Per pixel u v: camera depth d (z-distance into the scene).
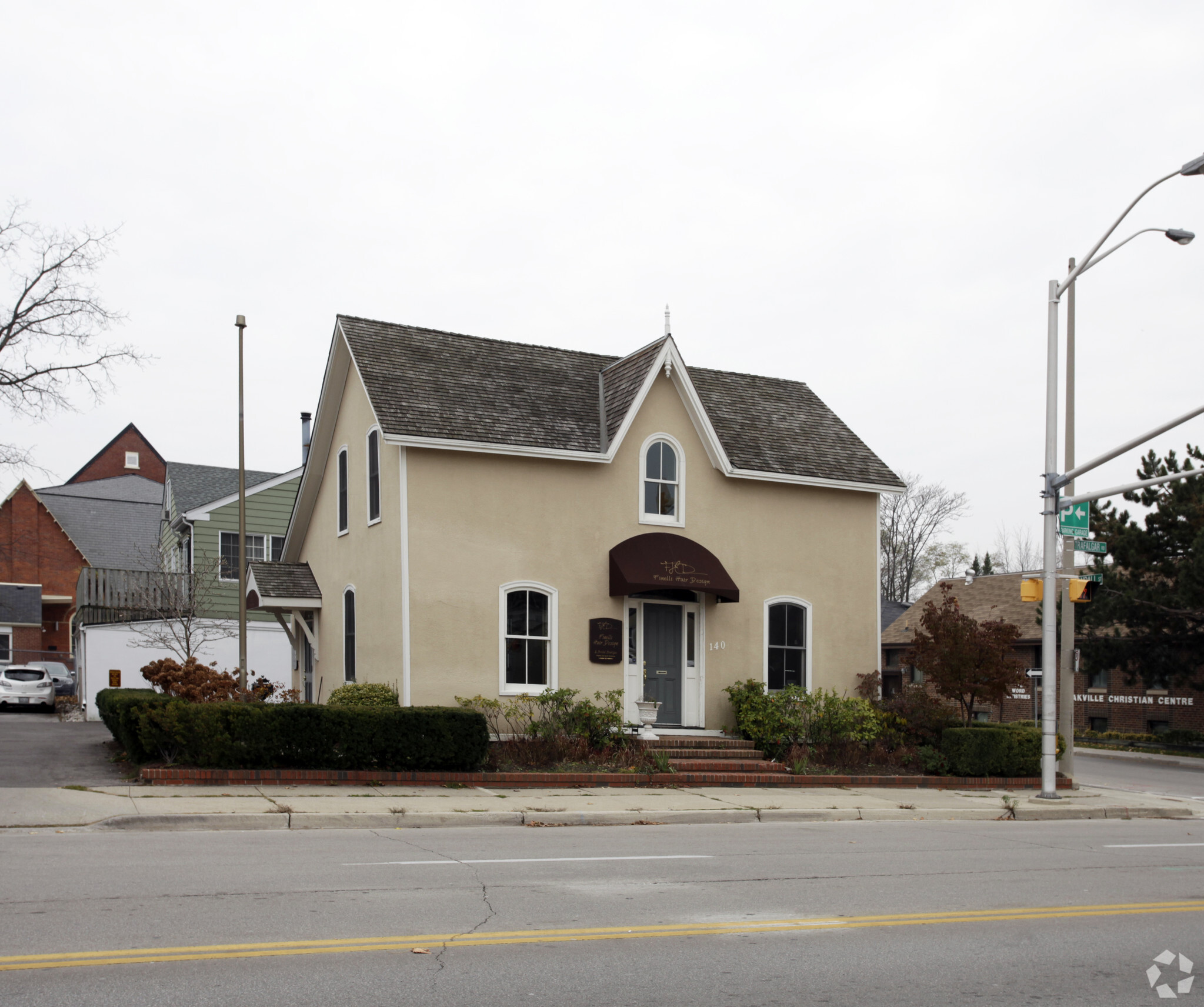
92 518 52.25
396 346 20.75
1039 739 21.05
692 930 7.82
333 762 15.96
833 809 15.96
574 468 20.58
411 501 19.05
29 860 9.76
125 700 17.05
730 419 23.41
